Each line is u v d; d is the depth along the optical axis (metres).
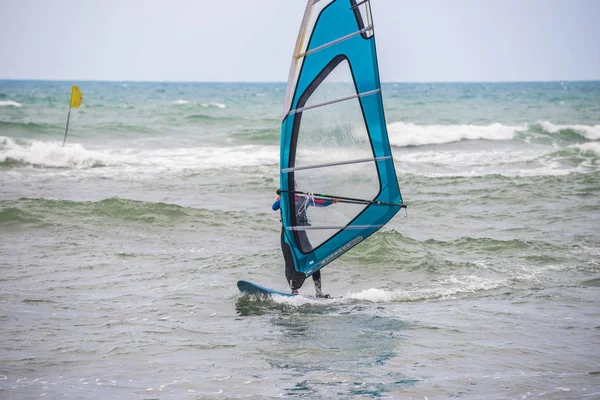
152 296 32.56
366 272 37.84
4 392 21.05
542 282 35.44
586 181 67.69
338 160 28.80
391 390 21.34
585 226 49.09
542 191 62.69
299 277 31.44
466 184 67.06
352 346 25.80
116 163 78.38
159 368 23.39
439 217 52.72
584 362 23.83
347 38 27.53
